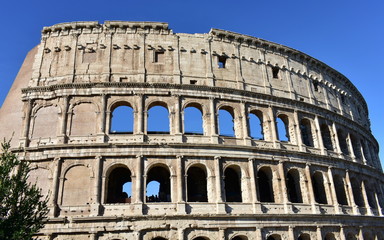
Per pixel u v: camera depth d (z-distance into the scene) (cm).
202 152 5397
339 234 6022
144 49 6047
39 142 5350
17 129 5588
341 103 7956
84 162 5119
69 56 5944
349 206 6469
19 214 3478
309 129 6850
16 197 3516
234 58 6475
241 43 6706
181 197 5053
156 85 5734
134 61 5938
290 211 5581
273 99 6444
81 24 6100
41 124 5488
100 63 5878
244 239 5331
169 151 5284
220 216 5041
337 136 7144
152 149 5250
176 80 5906
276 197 5678
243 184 5519
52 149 5175
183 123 5644
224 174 5816
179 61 6100
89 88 5631
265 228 5300
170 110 5669
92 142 5294
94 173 5038
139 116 5503
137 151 5203
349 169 6888
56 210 4841
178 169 5209
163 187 6003
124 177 5881
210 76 6112
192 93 5869
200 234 4931
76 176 5056
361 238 6362
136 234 4722
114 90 5638
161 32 6234
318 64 7700
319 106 7056
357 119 8488
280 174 5816
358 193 7062
